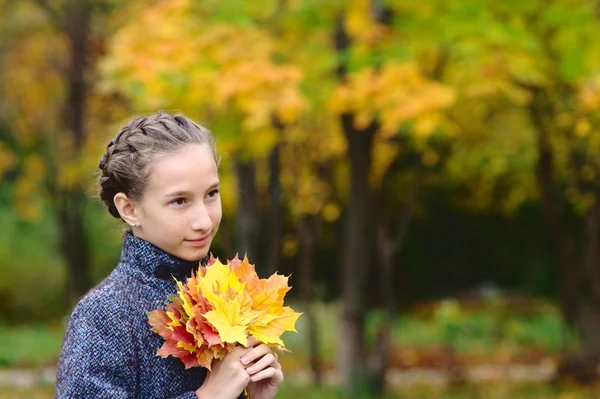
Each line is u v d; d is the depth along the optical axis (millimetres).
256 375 1965
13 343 12859
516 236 17234
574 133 9016
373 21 7461
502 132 10500
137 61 6316
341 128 9008
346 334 8766
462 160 11109
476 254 17562
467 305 16547
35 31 12664
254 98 6270
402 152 9516
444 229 17406
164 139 2016
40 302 15508
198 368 2049
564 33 7629
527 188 12188
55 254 15883
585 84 7457
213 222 2059
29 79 13312
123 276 2066
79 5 11781
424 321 15773
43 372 10930
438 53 7840
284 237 12859
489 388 9945
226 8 7055
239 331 1931
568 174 10172
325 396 8836
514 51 7227
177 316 1960
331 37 8125
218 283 1985
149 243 2061
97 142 11727
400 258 17531
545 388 9758
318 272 16547
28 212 14648
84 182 12430
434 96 6488
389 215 15562
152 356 2008
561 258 10203
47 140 13188
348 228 8672
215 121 6789
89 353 1943
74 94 12227
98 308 1994
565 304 10234
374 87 6660
